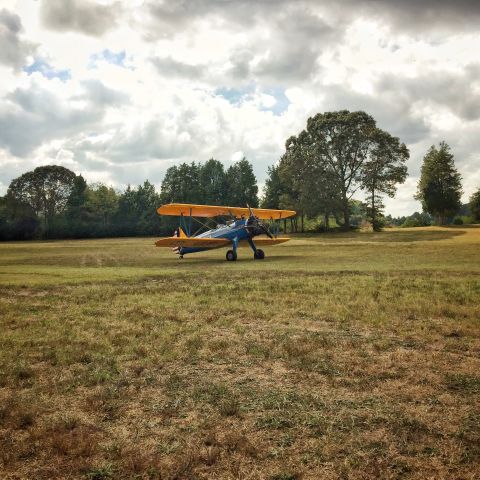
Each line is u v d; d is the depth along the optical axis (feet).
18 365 16.07
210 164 263.08
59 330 21.56
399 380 14.03
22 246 148.66
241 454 9.66
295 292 32.19
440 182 207.82
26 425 11.35
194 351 17.60
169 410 12.02
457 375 14.37
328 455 9.54
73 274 48.57
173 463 9.36
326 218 180.34
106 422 11.44
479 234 131.95
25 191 263.49
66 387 13.98
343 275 43.19
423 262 57.41
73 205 271.90
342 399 12.56
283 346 18.03
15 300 31.12
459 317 22.94
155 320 23.58
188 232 69.92
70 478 8.95
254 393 13.15
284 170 177.27
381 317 23.03
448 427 10.72
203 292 33.32
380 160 163.02
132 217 274.77
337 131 169.68
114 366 15.94
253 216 68.74
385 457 9.43
